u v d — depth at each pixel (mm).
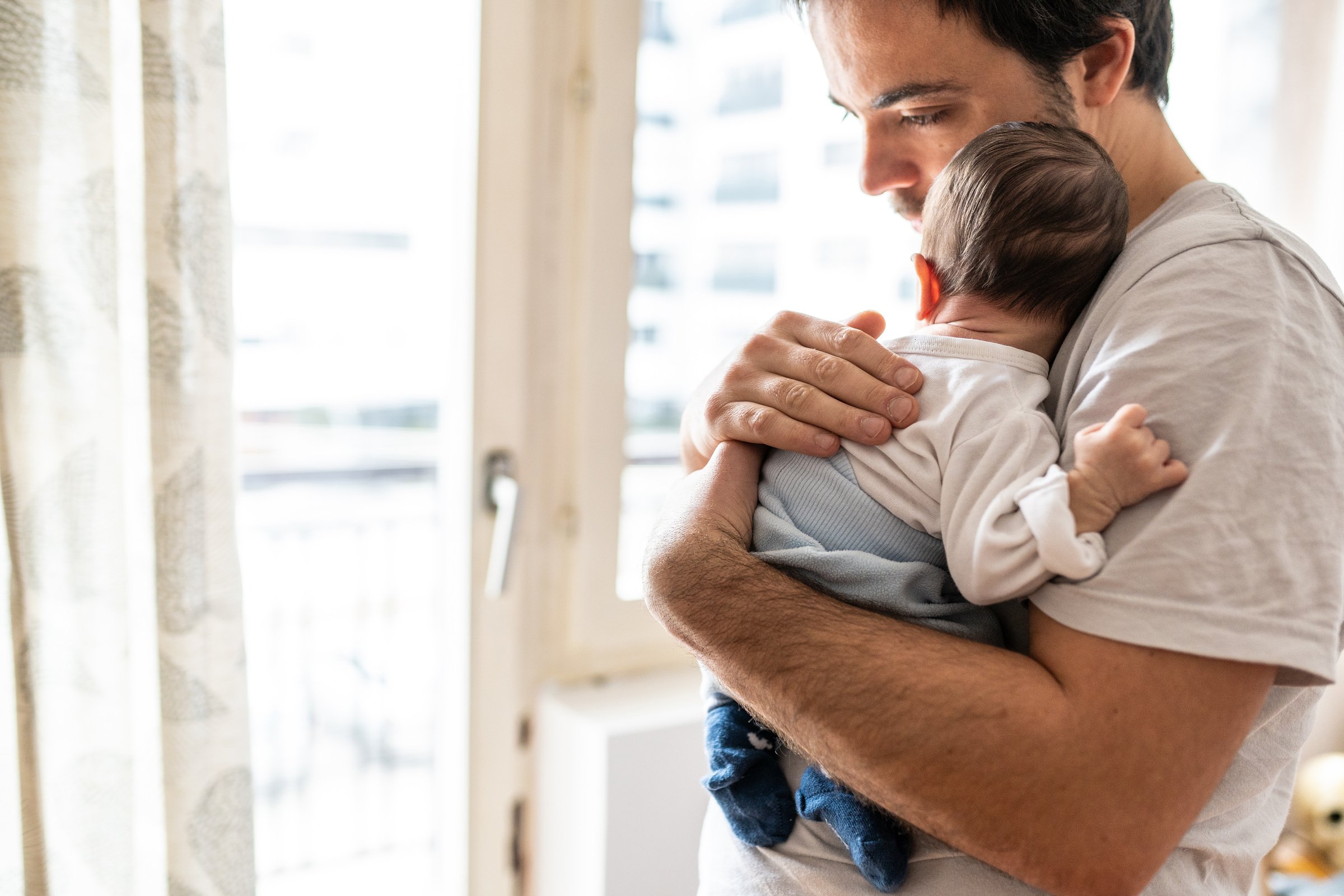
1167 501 641
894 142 916
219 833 1270
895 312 1997
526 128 1618
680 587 748
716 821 908
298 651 2322
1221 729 617
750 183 1838
